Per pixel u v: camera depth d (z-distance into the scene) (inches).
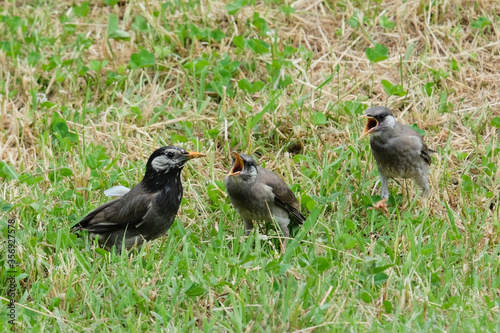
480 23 573.9
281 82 535.2
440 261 370.6
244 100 529.0
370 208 430.9
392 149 431.5
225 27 595.8
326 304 326.6
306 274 359.3
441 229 395.9
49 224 402.6
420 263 369.7
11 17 612.7
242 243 394.9
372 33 585.0
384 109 430.3
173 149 395.5
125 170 462.0
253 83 548.7
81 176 450.0
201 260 371.2
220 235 398.6
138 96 535.8
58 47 581.9
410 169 437.4
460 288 354.0
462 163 476.1
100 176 446.0
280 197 413.4
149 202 391.2
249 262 375.9
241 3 588.4
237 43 551.8
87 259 377.7
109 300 348.2
